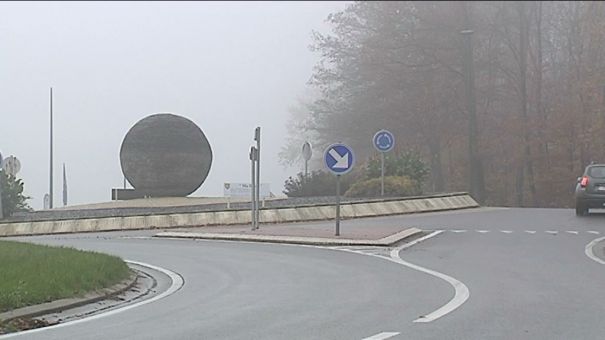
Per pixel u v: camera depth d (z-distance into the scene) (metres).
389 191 39.09
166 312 13.78
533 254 21.58
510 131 60.53
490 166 63.53
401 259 20.95
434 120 61.88
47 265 16.52
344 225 31.05
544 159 59.53
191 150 42.72
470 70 60.34
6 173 37.25
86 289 15.30
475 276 17.55
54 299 14.38
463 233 27.50
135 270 19.48
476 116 61.50
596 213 35.06
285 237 26.55
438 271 18.48
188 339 11.41
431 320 12.46
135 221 33.47
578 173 57.59
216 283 17.48
